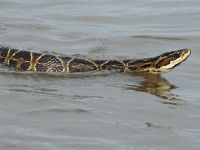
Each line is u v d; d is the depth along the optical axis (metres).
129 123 30.00
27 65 39.41
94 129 29.00
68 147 26.91
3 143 27.03
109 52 43.12
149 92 35.22
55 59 39.50
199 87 36.41
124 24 50.28
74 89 35.28
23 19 50.50
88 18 51.56
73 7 54.91
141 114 31.42
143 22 50.84
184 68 40.25
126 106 32.47
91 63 39.84
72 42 45.03
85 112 31.12
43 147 26.78
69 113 30.86
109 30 48.44
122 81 37.53
